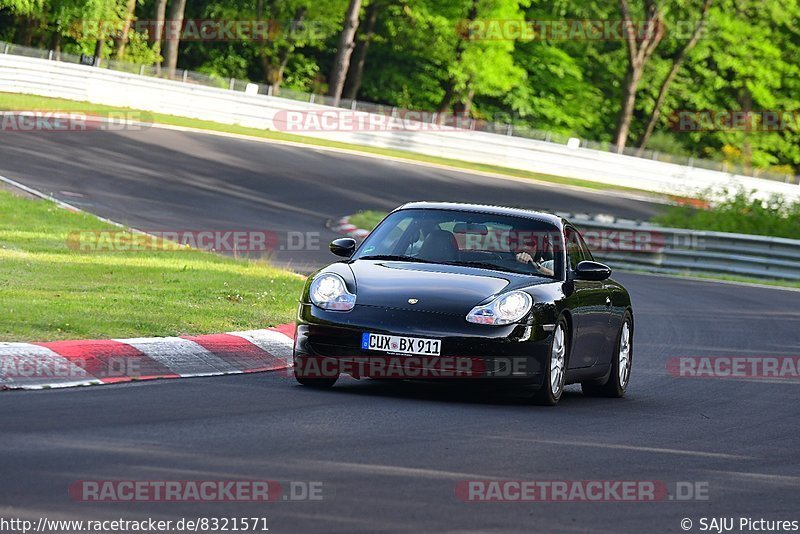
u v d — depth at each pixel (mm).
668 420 29016
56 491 16656
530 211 33250
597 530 16922
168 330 33281
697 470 22312
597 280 31250
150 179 90188
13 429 20734
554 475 20547
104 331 31609
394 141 139625
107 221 63562
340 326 28344
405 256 31219
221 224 74938
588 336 31750
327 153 123000
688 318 54562
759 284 78250
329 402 26906
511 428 25281
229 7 190875
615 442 24750
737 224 95188
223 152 110438
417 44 189875
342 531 15625
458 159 142500
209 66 195625
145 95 129250
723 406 32406
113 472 18031
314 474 18906
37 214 61000
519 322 28406
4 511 15445
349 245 31688
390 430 23703
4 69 121812
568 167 147250
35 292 37281
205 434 21656
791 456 24797
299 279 50594
